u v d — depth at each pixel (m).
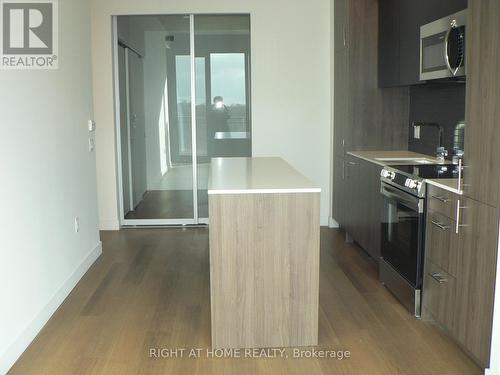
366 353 3.12
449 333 3.19
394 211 4.00
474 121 2.84
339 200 5.91
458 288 3.03
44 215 3.64
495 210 2.62
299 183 3.30
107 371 2.93
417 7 4.38
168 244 5.66
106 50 6.07
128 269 4.79
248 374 2.89
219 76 6.34
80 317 3.70
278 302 3.18
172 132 6.43
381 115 5.48
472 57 2.87
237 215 3.10
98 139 6.19
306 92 6.25
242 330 3.19
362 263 4.90
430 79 3.98
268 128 6.29
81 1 4.69
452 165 4.12
